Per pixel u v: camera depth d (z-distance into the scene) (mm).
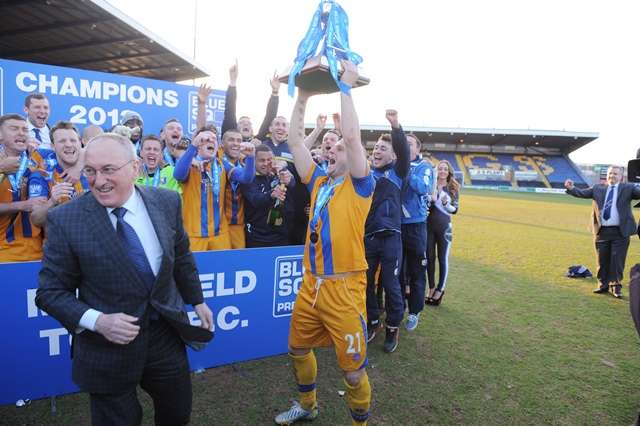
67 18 8953
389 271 3551
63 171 3141
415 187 3855
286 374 3076
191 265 1938
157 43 10367
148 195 1750
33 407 2523
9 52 11125
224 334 3113
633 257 8430
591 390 3037
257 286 3189
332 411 2664
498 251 8375
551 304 5012
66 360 2607
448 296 5273
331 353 3533
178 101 6332
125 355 1624
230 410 2602
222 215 3652
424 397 2867
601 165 50656
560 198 30844
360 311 2232
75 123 5602
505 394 2947
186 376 1864
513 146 51375
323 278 2225
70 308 1508
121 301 1622
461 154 51031
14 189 2986
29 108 3924
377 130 45094
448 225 4816
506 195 32344
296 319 2381
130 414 1703
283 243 3730
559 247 9008
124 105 5910
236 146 3812
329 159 2291
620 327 4293
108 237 1571
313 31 2041
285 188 3490
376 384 3023
